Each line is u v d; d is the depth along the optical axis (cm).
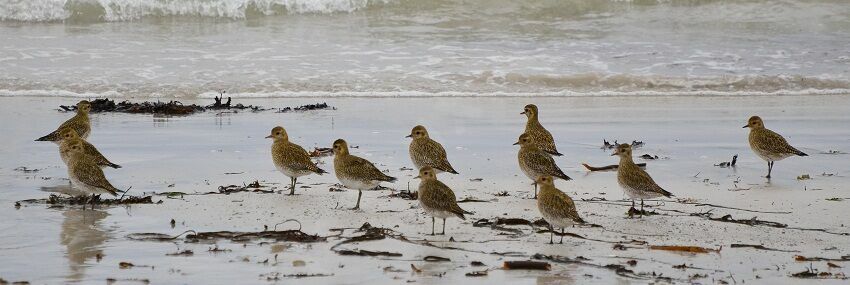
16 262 1083
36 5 3269
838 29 3291
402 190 1487
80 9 3291
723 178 1614
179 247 1147
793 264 1080
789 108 2398
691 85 2688
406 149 1855
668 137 2014
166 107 2272
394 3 3534
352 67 2778
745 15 3466
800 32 3253
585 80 2702
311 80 2645
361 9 3503
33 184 1527
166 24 3278
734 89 2666
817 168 1703
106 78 2623
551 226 1193
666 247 1145
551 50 3012
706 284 1002
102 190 1349
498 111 2322
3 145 1859
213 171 1642
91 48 2930
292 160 1467
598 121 2206
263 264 1074
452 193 1215
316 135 1995
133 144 1888
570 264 1076
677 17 3453
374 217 1311
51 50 2886
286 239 1177
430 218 1307
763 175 1639
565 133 2050
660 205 1400
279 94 2523
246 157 1770
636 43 3112
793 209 1376
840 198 1452
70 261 1087
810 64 2883
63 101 2392
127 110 2283
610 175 1641
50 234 1209
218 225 1258
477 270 1052
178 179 1572
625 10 3547
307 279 1019
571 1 3594
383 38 3131
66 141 1559
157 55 2873
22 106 2306
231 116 2238
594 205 1401
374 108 2342
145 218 1296
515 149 1862
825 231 1242
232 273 1038
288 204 1390
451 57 2906
